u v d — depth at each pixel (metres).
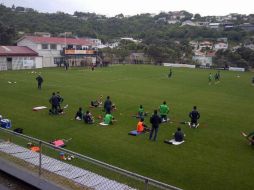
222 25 197.38
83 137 20.83
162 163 16.83
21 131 21.08
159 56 94.25
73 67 72.88
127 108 30.44
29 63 68.12
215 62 91.31
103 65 77.31
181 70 73.50
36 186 11.41
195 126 24.19
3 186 11.67
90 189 11.10
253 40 133.62
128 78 54.22
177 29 158.88
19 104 30.52
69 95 36.19
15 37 92.94
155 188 11.64
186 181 14.77
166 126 24.30
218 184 14.59
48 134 21.25
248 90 45.75
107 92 39.09
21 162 13.14
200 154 18.45
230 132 23.48
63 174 12.23
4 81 45.94
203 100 36.59
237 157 18.20
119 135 21.47
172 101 35.16
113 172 13.51
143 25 187.62
